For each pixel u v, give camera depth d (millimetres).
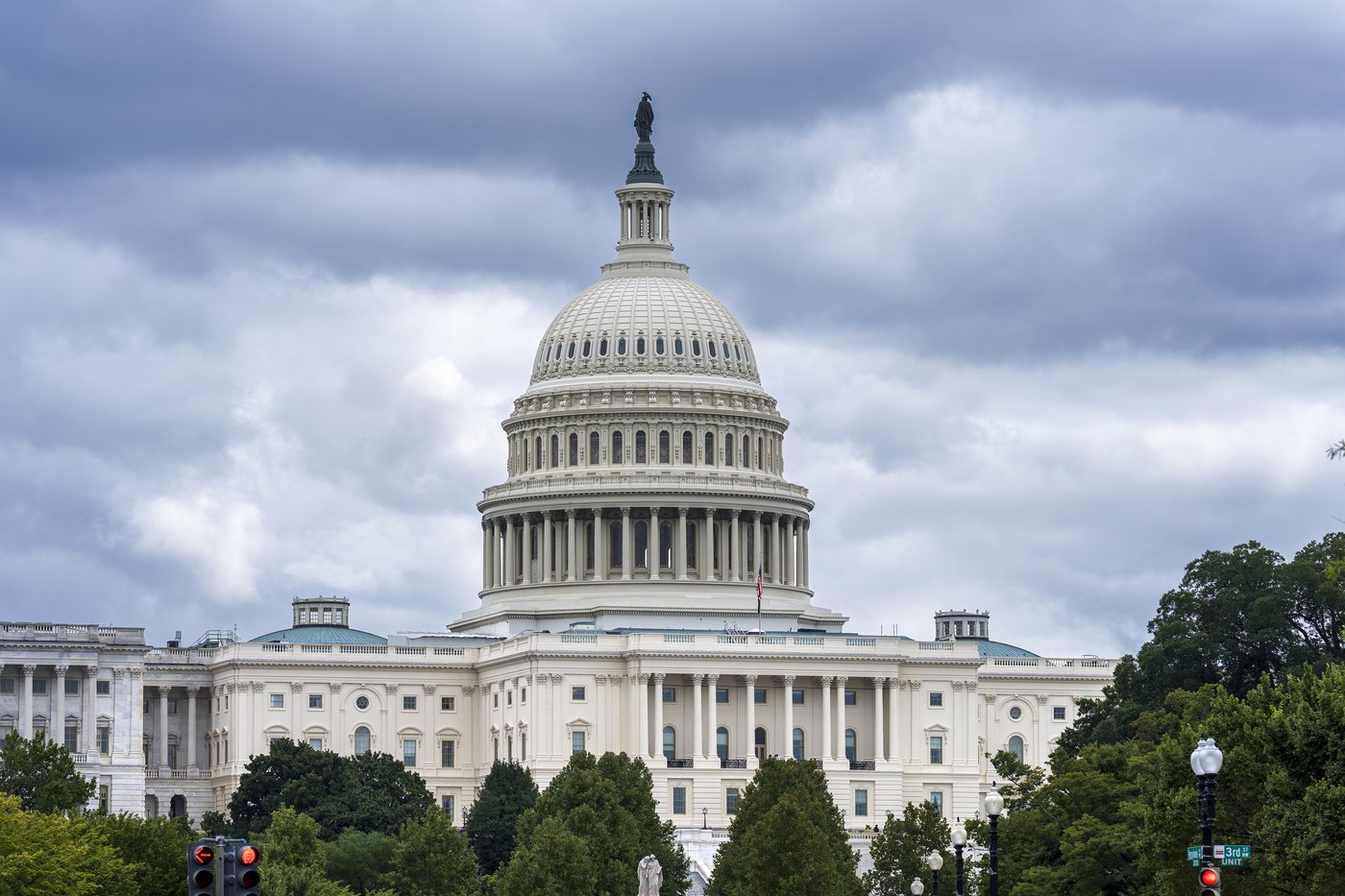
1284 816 157125
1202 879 119875
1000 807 155625
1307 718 158250
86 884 170250
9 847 169875
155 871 190000
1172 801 170375
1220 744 170000
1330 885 157750
